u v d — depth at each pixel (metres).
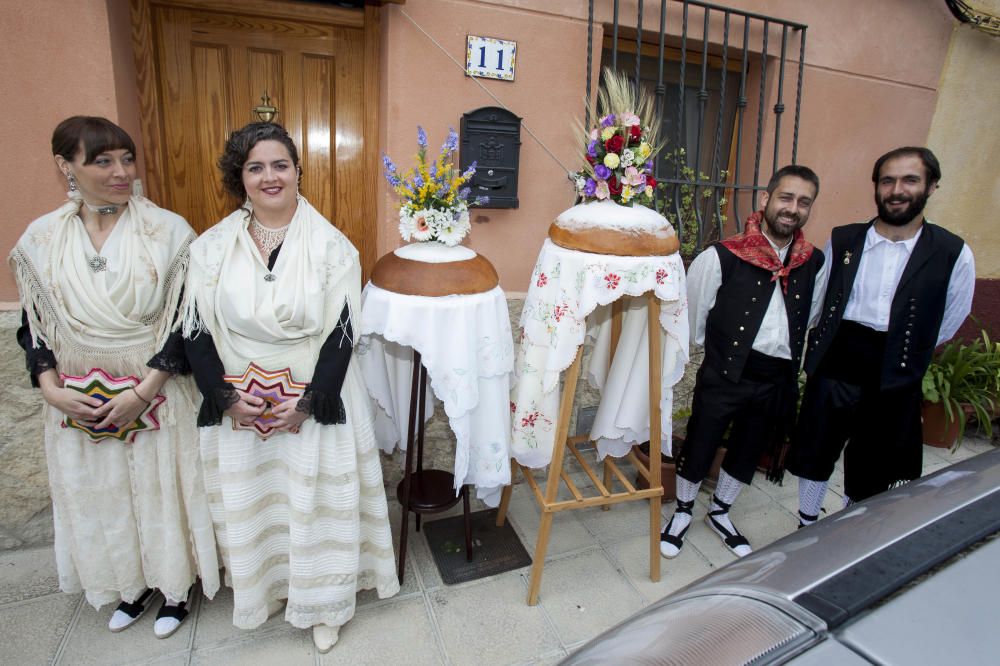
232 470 1.74
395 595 2.19
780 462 2.60
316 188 2.56
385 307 1.92
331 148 2.54
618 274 1.86
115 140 1.56
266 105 2.41
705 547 2.56
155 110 2.26
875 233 2.17
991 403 3.39
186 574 1.92
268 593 1.95
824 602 0.86
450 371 1.91
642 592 2.27
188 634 1.96
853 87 3.20
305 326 1.71
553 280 2.01
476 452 2.13
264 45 2.36
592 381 2.57
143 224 1.68
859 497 2.38
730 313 2.26
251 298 1.64
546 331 2.07
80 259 1.62
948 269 2.09
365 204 2.64
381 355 2.23
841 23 3.05
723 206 3.31
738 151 3.01
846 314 2.24
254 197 1.64
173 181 2.38
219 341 1.71
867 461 2.31
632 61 3.04
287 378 1.70
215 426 1.76
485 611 2.13
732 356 2.27
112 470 1.77
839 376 2.28
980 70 3.50
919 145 3.50
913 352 2.13
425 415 2.40
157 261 1.67
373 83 2.48
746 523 2.74
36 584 2.14
